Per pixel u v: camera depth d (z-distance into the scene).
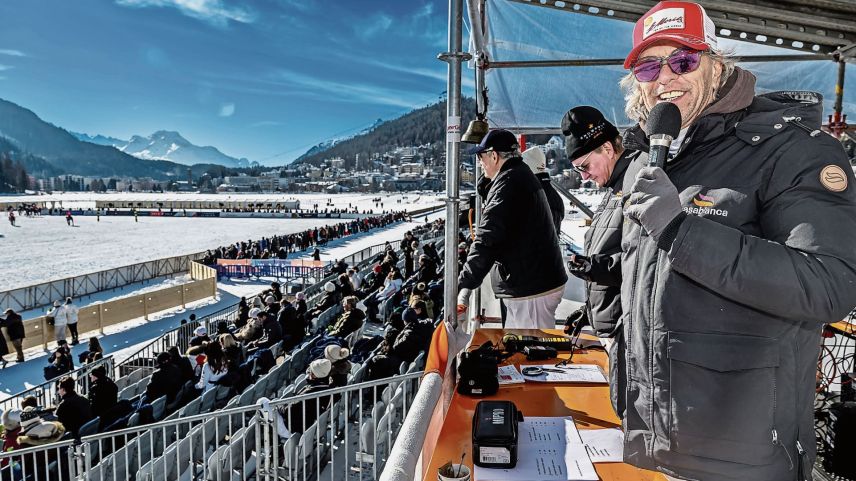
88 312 15.69
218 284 24.80
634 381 1.56
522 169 3.16
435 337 2.70
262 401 4.82
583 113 2.37
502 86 5.64
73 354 13.81
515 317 3.52
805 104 1.36
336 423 6.32
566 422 2.17
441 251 24.88
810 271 1.11
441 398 2.48
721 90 1.47
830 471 2.28
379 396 6.92
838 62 3.97
